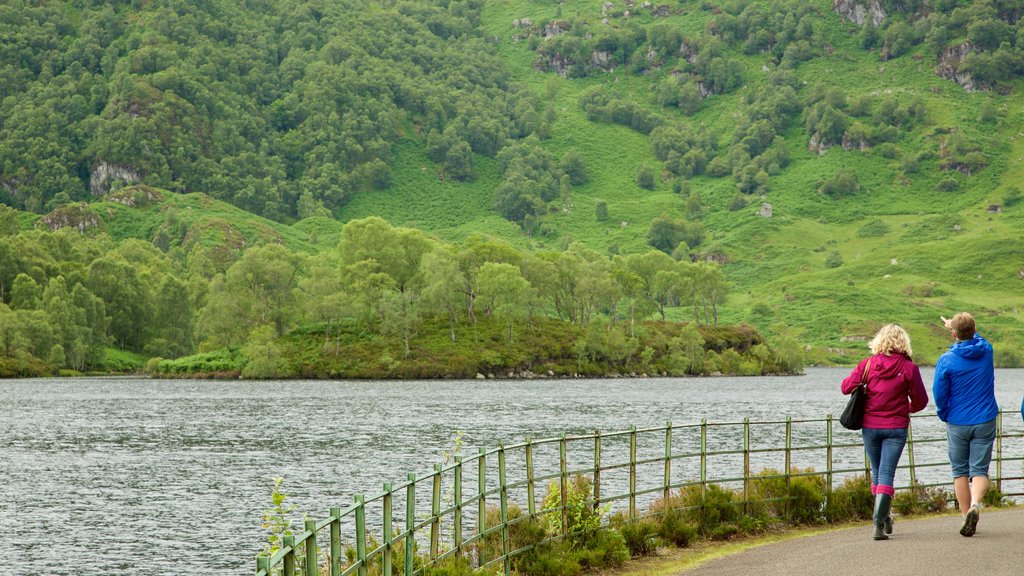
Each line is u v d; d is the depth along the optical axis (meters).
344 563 16.64
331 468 57.81
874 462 16.88
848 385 17.03
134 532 39.97
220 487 50.97
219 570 34.12
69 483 52.50
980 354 16.27
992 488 22.73
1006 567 13.38
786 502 20.61
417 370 190.50
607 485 46.03
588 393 144.75
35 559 35.56
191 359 199.50
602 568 16.75
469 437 75.81
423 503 42.22
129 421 92.06
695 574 15.01
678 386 172.00
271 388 157.25
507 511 17.77
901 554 14.91
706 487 20.53
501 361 195.88
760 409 109.56
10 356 191.50
